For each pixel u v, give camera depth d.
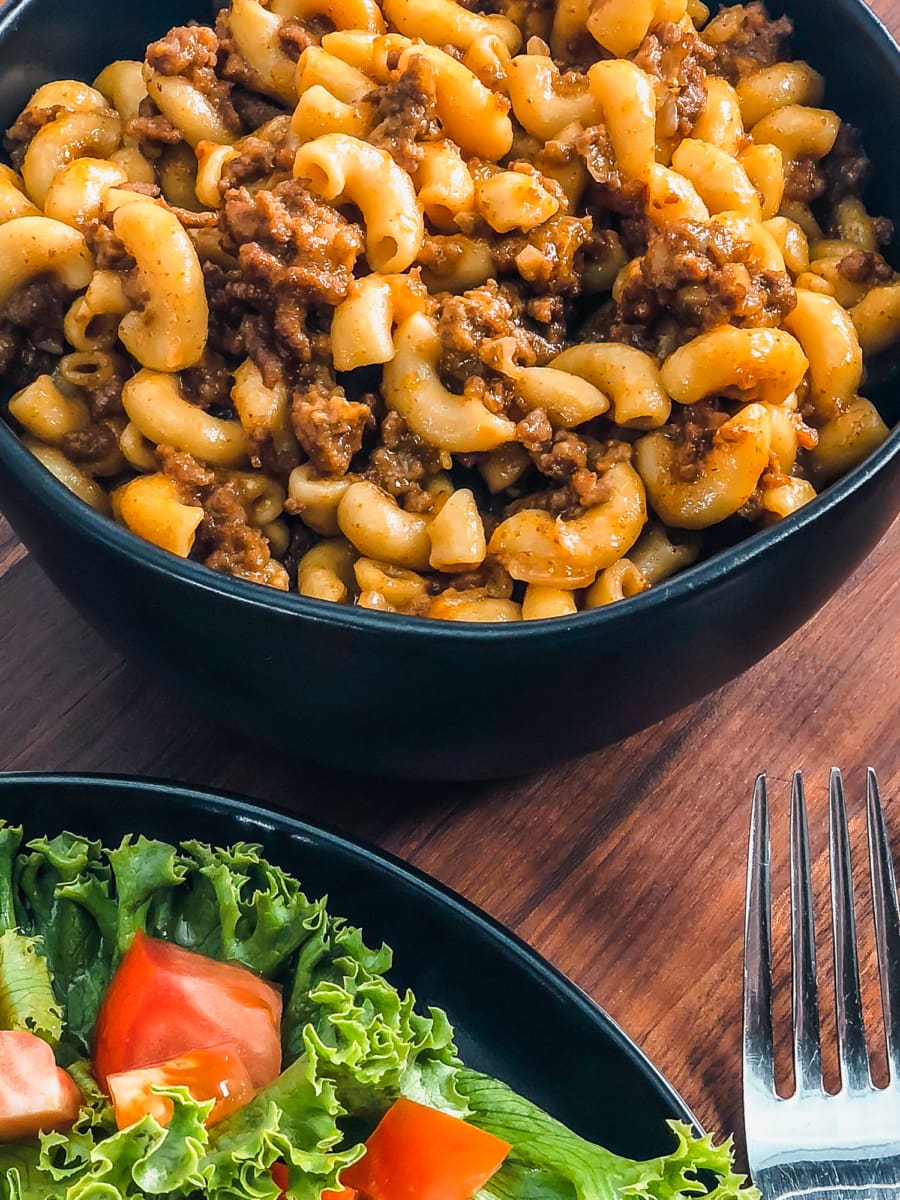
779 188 0.46
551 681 0.40
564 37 0.47
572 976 0.44
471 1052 0.42
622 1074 0.41
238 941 0.42
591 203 0.45
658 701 0.42
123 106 0.47
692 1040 0.43
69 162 0.46
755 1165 0.41
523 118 0.45
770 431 0.43
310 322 0.44
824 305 0.45
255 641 0.40
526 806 0.46
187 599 0.39
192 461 0.43
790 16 0.48
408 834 0.46
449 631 0.39
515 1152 0.40
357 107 0.44
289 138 0.45
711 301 0.43
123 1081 0.38
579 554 0.42
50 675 0.48
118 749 0.47
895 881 0.45
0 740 0.47
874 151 0.48
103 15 0.48
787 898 0.45
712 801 0.46
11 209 0.45
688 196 0.44
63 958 0.42
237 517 0.43
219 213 0.44
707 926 0.45
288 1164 0.38
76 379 0.44
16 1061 0.39
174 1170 0.37
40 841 0.42
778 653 0.48
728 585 0.40
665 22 0.46
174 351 0.43
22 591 0.49
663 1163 0.39
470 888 0.45
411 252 0.43
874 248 0.47
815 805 0.46
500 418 0.43
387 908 0.43
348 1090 0.40
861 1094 0.42
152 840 0.43
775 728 0.47
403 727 0.41
